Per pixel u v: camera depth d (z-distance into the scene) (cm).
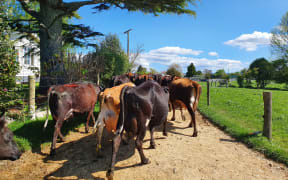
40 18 1120
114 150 321
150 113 367
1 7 475
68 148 459
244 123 639
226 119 680
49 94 443
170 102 645
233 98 1242
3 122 269
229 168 359
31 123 578
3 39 464
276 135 512
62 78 912
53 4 1084
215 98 1267
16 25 1116
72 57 952
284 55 2978
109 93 398
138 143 359
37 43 1475
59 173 347
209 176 332
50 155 416
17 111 586
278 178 326
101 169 362
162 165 369
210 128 623
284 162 373
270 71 2947
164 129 541
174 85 599
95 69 1095
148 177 330
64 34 1341
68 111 468
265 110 484
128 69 1911
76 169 361
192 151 436
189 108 553
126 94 351
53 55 1037
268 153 408
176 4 1241
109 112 392
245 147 458
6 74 456
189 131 591
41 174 344
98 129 403
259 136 491
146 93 366
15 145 282
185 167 362
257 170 352
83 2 1141
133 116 347
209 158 400
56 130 434
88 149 454
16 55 484
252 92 1688
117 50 1820
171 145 471
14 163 383
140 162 383
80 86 518
